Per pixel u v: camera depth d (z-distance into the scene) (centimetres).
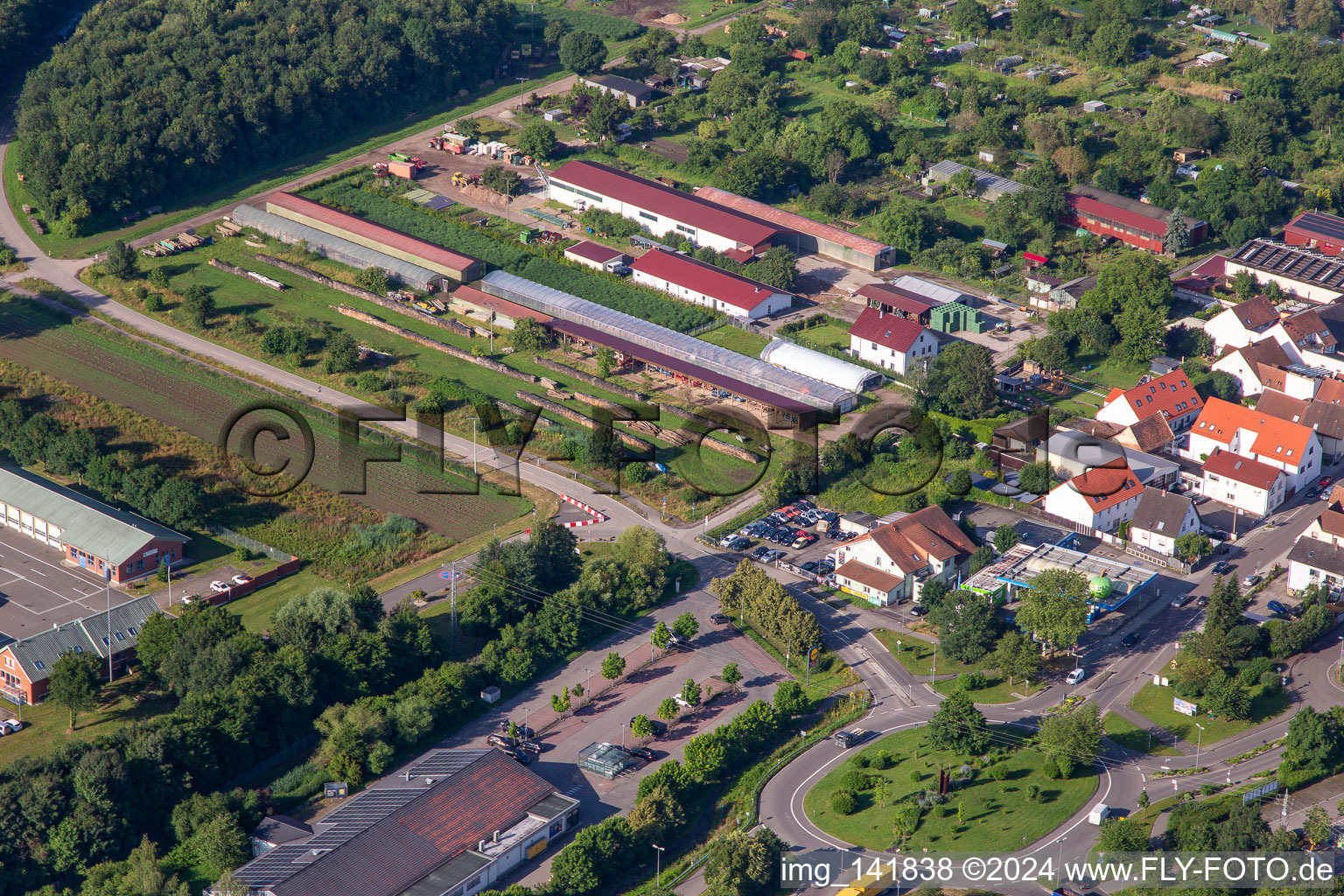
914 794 17650
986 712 19300
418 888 15900
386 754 18200
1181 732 18775
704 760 17962
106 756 17038
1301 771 17400
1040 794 17488
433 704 18988
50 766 17175
